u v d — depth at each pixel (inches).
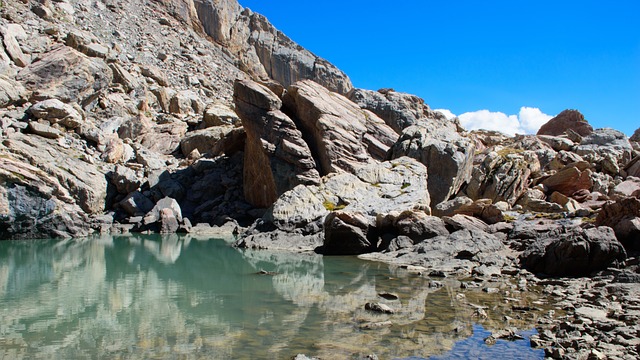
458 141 1375.5
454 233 841.5
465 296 524.1
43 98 1502.2
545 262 673.0
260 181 1398.9
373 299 510.6
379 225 939.3
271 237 1001.5
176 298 515.8
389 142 1520.7
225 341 366.9
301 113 1457.9
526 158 1411.2
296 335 381.7
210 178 1502.2
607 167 1430.9
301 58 3550.7
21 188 1029.8
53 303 488.7
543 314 442.9
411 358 330.0
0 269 685.9
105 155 1448.1
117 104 1806.1
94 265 738.8
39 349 347.6
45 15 2114.9
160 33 2908.5
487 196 1334.9
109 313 450.0
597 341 356.2
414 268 719.7
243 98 1391.5
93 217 1228.5
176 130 1801.2
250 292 548.4
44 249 898.7
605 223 771.4
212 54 3095.5
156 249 930.7
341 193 1108.5
